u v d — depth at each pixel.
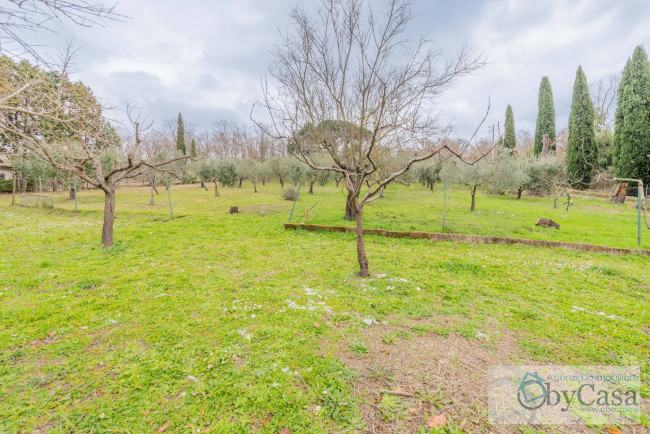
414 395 3.12
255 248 9.80
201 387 3.14
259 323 4.58
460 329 4.52
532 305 5.52
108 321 4.55
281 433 2.61
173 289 6.03
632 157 25.62
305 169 30.81
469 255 9.19
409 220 16.19
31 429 2.60
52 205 19.05
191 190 37.62
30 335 4.13
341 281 6.65
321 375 3.39
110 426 2.65
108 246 9.70
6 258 8.09
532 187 29.12
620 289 6.45
